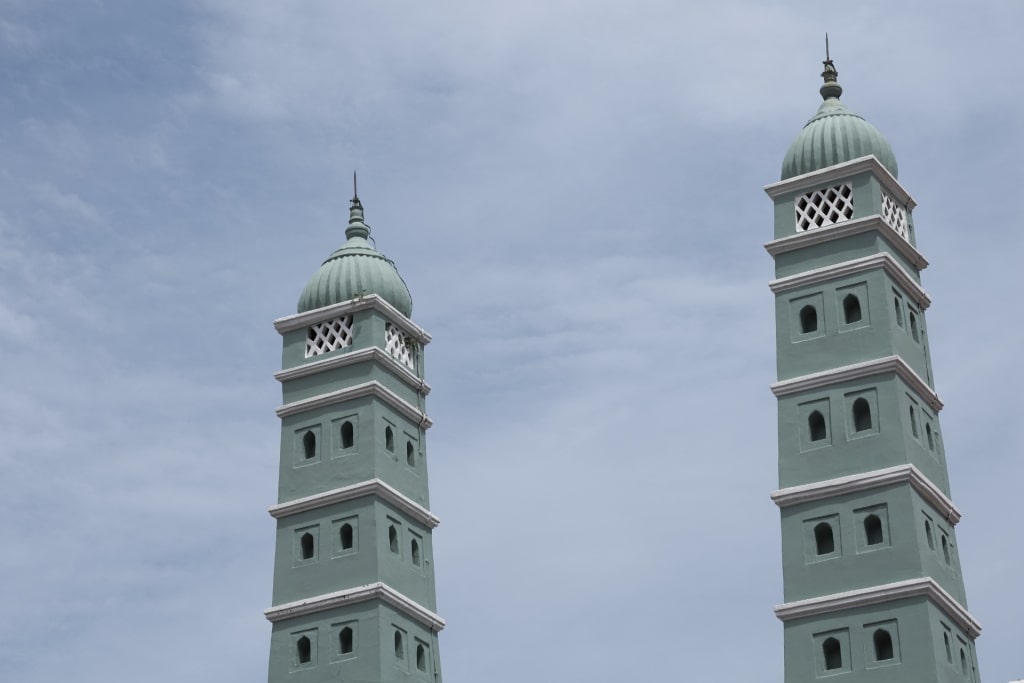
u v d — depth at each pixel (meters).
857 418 133.75
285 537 145.00
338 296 150.62
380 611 140.00
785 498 132.62
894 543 129.00
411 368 152.12
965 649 131.00
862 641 127.56
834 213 139.12
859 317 135.88
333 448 146.25
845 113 143.25
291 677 140.62
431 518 147.75
